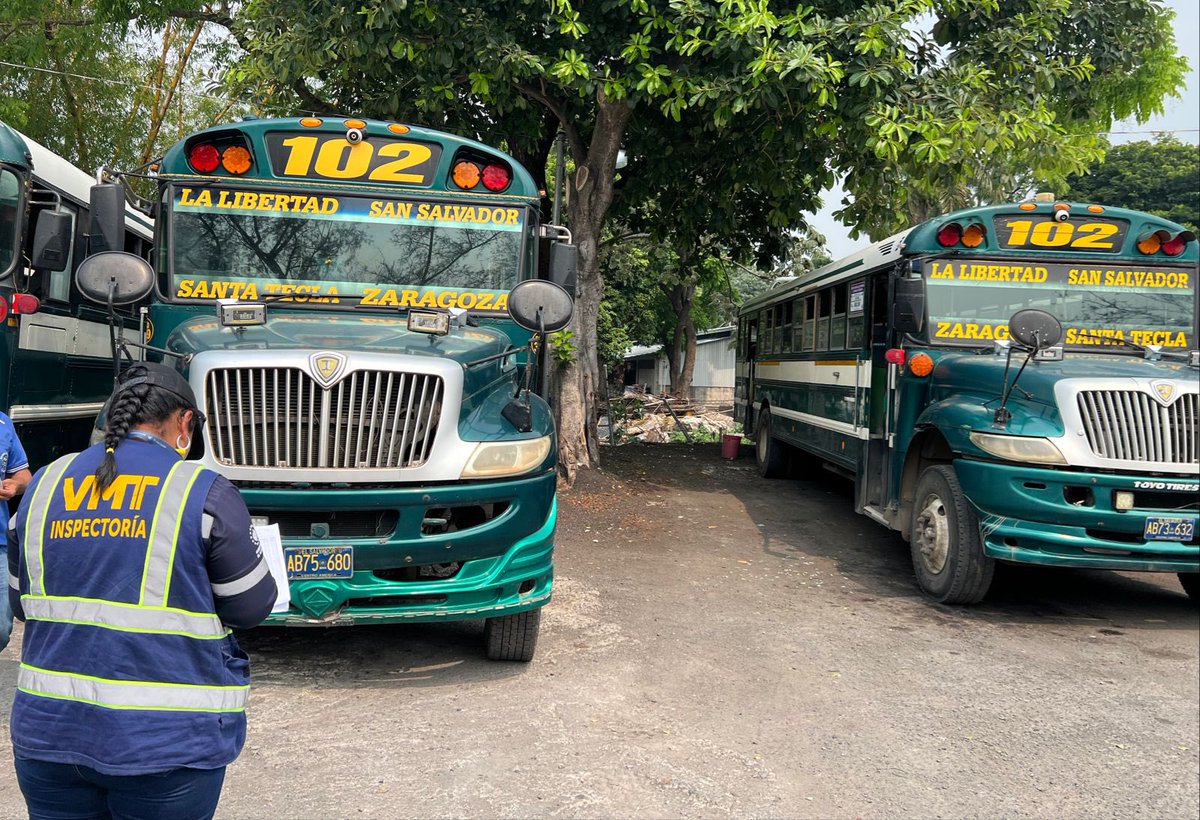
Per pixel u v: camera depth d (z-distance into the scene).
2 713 4.21
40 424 7.54
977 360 6.89
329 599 4.36
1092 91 11.60
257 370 4.37
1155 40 11.12
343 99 11.58
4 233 6.65
